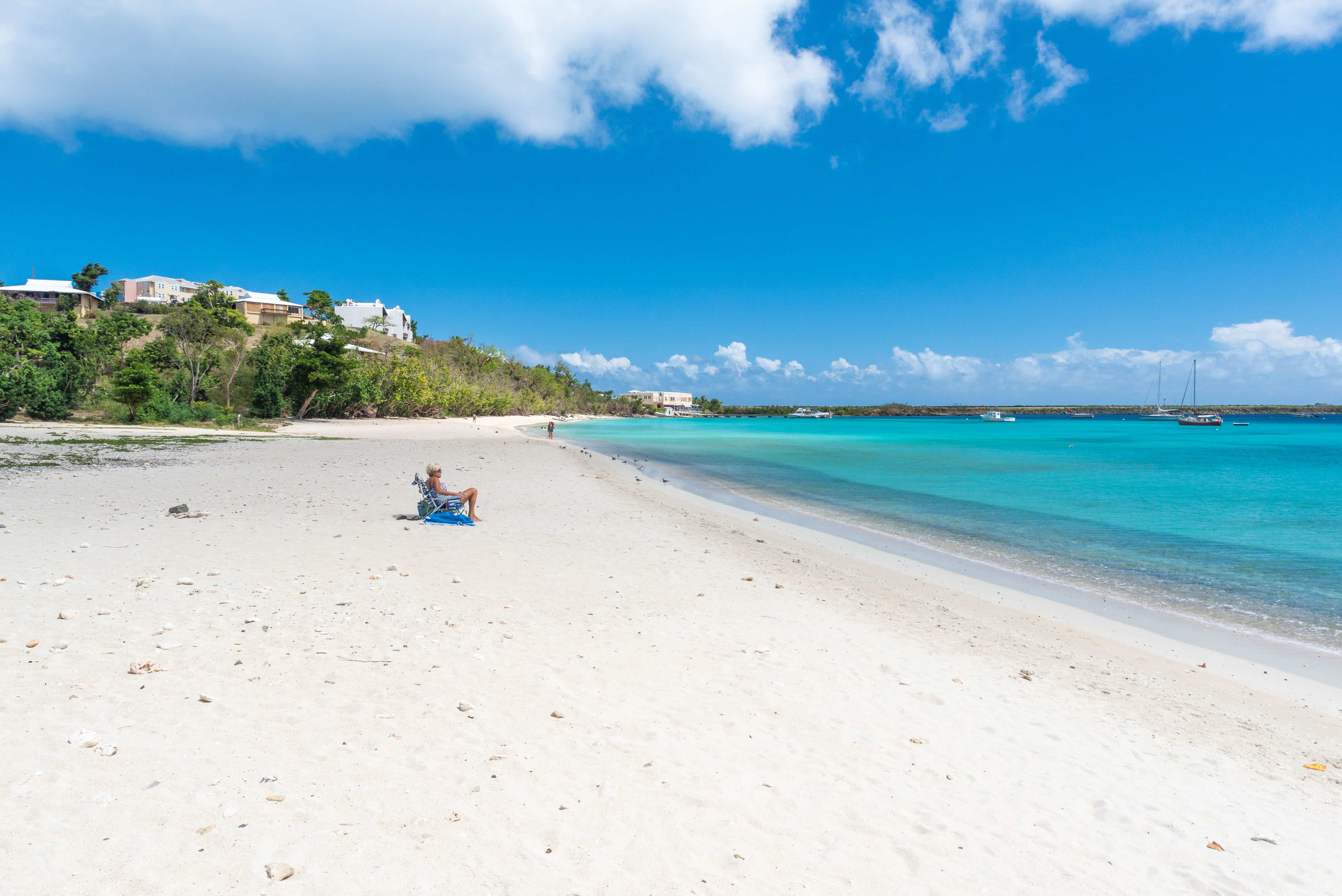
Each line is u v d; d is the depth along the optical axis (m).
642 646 7.04
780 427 127.12
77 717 4.40
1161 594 11.66
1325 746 6.09
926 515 20.52
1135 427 146.88
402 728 4.71
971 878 3.65
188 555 9.35
